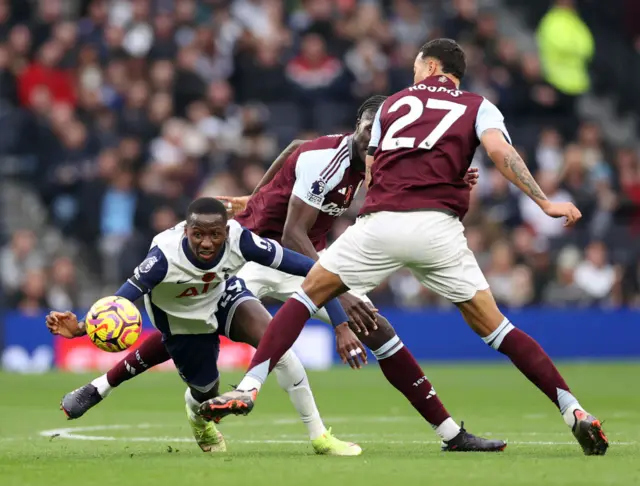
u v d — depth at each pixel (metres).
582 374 42.50
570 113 59.50
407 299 48.88
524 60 60.00
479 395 35.19
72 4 60.44
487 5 68.06
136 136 52.31
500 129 17.84
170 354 19.33
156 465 16.11
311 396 18.98
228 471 15.30
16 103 55.22
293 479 14.41
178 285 18.27
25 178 52.38
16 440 22.31
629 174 54.44
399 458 17.42
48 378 41.19
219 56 56.25
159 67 53.72
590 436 17.41
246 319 18.83
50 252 49.28
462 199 18.09
